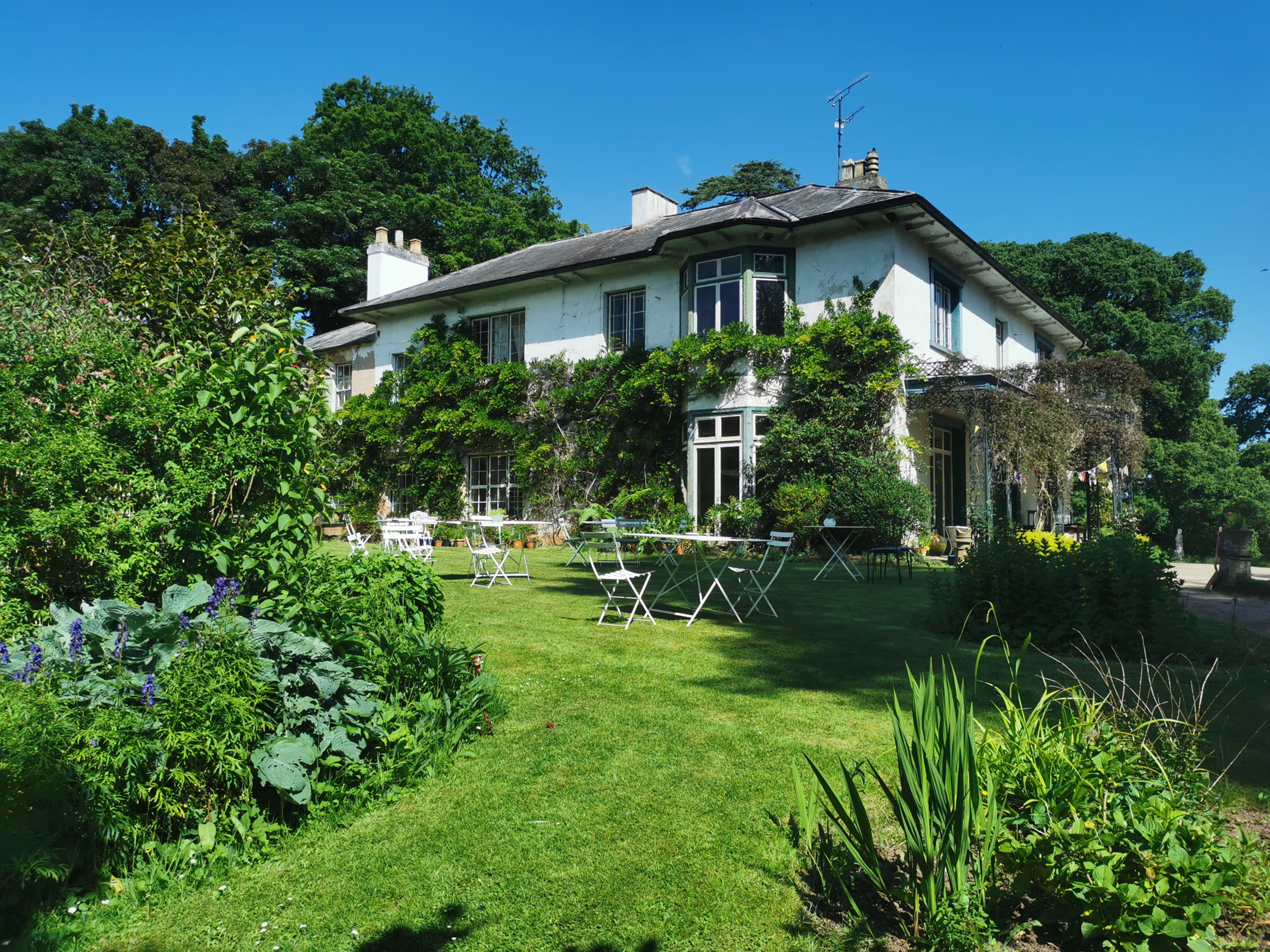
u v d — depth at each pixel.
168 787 2.45
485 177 37.88
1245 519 9.95
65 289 7.32
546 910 2.29
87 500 3.35
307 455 3.99
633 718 4.02
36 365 3.71
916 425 14.48
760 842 2.68
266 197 28.89
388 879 2.45
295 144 30.34
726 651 5.63
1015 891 2.24
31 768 2.08
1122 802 2.26
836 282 14.17
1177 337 26.78
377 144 33.59
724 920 2.24
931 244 14.84
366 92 37.12
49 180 25.64
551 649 5.61
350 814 2.86
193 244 9.59
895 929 2.19
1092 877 1.98
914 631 6.50
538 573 10.62
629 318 16.95
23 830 2.04
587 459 16.81
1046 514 14.63
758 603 7.45
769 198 17.11
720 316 14.97
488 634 6.09
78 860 2.27
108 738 2.27
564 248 19.91
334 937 2.15
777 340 14.09
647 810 2.93
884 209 13.14
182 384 3.69
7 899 2.06
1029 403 12.34
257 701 2.64
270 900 2.33
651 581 9.89
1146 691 4.50
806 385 13.80
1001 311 18.77
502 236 32.88
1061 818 2.27
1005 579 6.10
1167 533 22.28
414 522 9.69
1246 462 31.03
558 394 17.05
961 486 16.42
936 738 2.21
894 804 2.24
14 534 3.06
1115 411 14.55
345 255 29.38
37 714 2.18
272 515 3.74
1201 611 7.70
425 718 3.45
